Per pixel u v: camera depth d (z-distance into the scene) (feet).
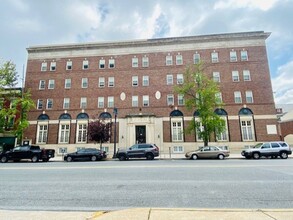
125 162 64.08
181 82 108.58
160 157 85.30
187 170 40.32
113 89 111.45
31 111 111.14
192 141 101.76
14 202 20.83
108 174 37.27
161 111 106.52
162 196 22.25
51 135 107.86
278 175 33.81
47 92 113.60
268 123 100.63
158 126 104.58
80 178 33.65
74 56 117.60
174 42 113.91
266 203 19.27
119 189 25.68
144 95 109.40
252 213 15.57
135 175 35.58
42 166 53.31
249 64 107.45
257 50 108.58
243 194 22.50
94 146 104.58
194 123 90.99
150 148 78.13
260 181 29.07
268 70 105.91
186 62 110.83
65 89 113.39
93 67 115.34
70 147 105.60
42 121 109.91
